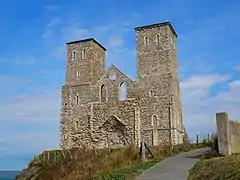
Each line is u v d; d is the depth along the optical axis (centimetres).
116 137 4734
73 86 5262
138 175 1898
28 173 3584
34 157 3938
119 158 2502
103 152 2877
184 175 1766
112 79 5016
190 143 3784
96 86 5094
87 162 2467
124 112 4775
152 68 4972
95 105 4988
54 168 2894
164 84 4828
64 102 5241
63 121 5150
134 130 4653
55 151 3959
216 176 1491
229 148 2138
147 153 2723
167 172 1911
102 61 5656
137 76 4988
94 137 4841
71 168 2502
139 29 5222
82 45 5462
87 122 4975
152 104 4775
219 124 2198
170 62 4934
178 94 5147
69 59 5469
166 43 5022
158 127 4650
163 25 5103
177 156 2706
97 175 2062
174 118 4634
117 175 1928
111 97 4953
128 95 4884
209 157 2231
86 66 5328
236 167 1511
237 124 2302
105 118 4859
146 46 5112
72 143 4972
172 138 4538
